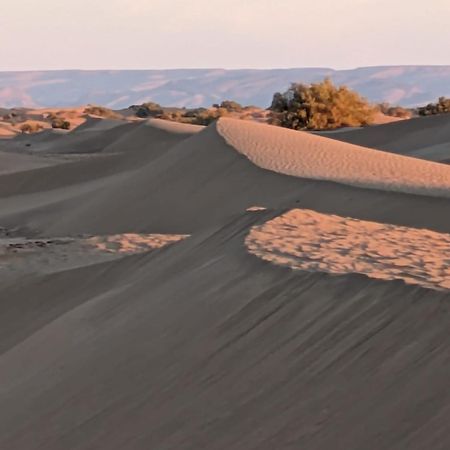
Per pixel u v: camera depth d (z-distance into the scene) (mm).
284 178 67688
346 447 15586
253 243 29609
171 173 79250
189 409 19516
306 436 16500
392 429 15422
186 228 67188
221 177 73625
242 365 20422
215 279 27203
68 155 180250
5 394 26438
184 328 24172
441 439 14406
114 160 122500
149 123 188375
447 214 51000
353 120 195875
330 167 72500
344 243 28906
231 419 18359
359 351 18453
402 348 17750
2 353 35781
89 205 82188
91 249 54906
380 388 16828
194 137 89250
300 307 21891
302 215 35812
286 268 24719
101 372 23984
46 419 22453
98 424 20875
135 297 31391
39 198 105250
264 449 16719
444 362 16469
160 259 39000
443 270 22625
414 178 65625
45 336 31531
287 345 20328
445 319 18016
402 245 28344
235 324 22688
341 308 20766
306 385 18250
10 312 41562
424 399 15742
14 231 80375
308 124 191750
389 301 19922
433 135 146500
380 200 56531
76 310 34000
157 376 22031
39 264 50531
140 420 20109
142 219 71812
